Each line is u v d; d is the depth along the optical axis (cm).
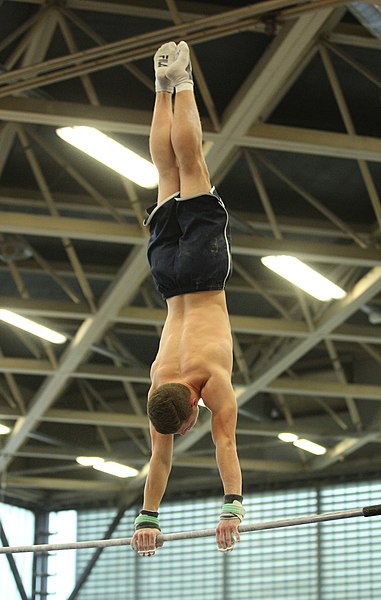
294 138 1462
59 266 2050
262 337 2312
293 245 1681
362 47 1451
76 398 2920
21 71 1297
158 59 765
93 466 2792
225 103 1579
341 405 2716
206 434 2908
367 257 1708
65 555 3116
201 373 692
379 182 1789
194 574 2919
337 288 1831
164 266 727
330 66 1420
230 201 1848
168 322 724
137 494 3028
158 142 751
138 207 1655
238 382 2227
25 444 2980
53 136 1645
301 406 2791
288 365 2141
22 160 1720
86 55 1273
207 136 1448
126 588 2995
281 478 2898
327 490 2823
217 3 1378
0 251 1812
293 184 1639
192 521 2986
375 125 1641
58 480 2983
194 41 1259
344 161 1717
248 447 2609
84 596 3047
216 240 719
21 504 3152
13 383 2422
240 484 683
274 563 2812
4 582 3016
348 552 2705
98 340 2198
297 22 1252
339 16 1355
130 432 2714
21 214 1616
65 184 1792
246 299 2231
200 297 718
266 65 1331
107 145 1476
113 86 1549
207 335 703
